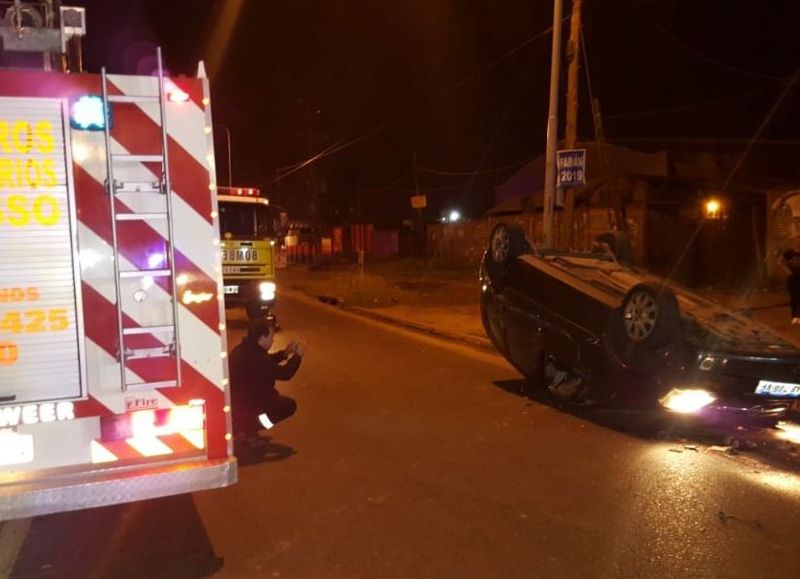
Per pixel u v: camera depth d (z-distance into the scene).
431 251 37.41
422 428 7.54
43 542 4.82
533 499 5.50
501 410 8.29
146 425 4.16
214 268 4.25
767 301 17.12
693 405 7.09
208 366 4.26
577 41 14.51
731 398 7.03
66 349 3.99
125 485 3.98
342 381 9.93
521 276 9.07
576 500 5.48
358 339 13.91
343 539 4.80
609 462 6.40
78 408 4.02
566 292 8.34
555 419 7.89
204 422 4.26
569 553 4.57
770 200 21.45
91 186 3.99
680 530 4.91
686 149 30.39
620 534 4.85
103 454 4.09
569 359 8.21
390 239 44.53
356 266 36.53
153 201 4.09
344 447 6.88
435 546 4.68
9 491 3.81
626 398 7.61
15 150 3.85
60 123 3.91
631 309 7.39
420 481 5.92
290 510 5.32
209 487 4.16
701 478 5.97
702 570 4.34
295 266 43.72
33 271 3.91
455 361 11.49
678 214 23.41
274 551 4.63
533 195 30.69
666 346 7.10
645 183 23.55
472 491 5.68
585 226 24.73
